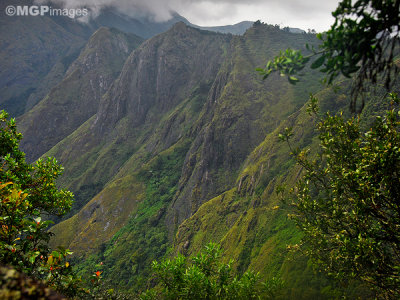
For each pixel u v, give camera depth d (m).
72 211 163.62
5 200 4.62
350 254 5.73
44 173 10.44
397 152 5.36
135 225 119.31
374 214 5.93
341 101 67.62
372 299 6.26
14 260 4.29
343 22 2.67
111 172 194.00
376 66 2.68
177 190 128.50
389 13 2.48
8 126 10.56
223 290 5.62
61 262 4.83
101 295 5.30
